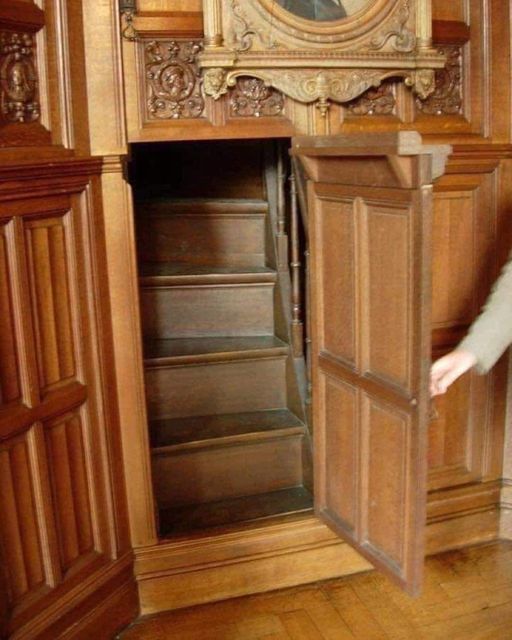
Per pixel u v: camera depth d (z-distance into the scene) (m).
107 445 2.12
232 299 2.77
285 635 2.17
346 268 1.93
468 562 2.52
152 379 2.59
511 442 2.59
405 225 1.65
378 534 1.94
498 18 2.31
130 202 2.07
